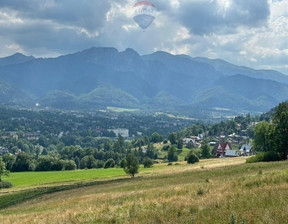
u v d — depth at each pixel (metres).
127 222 14.99
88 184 59.81
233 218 12.38
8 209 37.53
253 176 25.36
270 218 12.43
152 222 14.34
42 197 46.81
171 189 25.38
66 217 18.27
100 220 16.31
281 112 68.62
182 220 13.84
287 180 20.58
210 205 15.80
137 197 23.95
